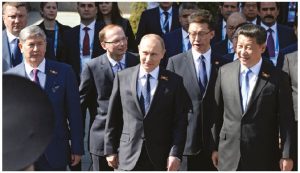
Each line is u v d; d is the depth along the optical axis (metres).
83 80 7.66
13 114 2.68
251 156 6.64
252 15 11.20
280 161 6.71
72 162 6.85
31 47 6.52
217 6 14.30
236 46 6.81
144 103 6.57
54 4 10.51
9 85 2.70
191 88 7.41
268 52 10.19
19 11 8.16
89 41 10.04
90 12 9.97
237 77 6.65
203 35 7.37
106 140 6.81
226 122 6.76
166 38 9.69
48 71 6.68
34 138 2.68
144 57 6.48
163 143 6.63
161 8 12.14
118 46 7.50
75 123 6.76
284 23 13.34
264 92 6.54
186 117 6.63
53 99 6.62
